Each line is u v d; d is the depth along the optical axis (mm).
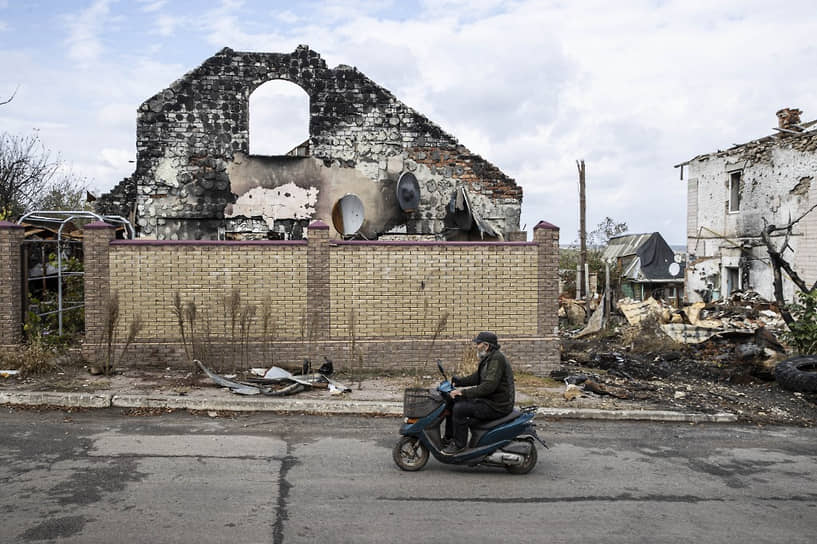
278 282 11727
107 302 11344
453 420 6734
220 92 15570
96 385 9781
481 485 6367
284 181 15852
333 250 11828
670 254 36938
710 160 26297
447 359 12039
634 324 18000
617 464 7305
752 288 23719
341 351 11820
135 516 5242
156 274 11461
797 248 21781
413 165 16250
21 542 4684
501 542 4996
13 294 10922
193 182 15555
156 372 10938
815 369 12180
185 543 4770
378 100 16125
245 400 9234
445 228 16328
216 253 11586
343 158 16031
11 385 9594
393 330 11992
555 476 6762
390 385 10648
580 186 22922
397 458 6754
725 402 10750
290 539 4906
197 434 7883
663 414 9656
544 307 12281
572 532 5242
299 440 7789
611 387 11305
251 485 6090
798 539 5270
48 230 13570
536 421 9305
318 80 15891
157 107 15406
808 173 21328
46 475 6176
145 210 15406
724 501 6168
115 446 7227
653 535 5250
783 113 23438
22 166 24500
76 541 4730
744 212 24266
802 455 7992
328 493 5965
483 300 12188
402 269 11984
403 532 5121
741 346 14211
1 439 7359
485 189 16453
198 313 11562
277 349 11680
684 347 15617
